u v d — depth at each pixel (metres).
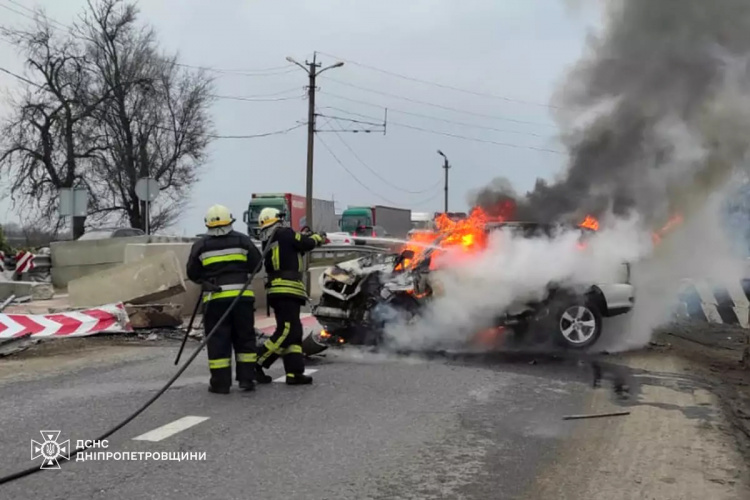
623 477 4.83
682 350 10.22
